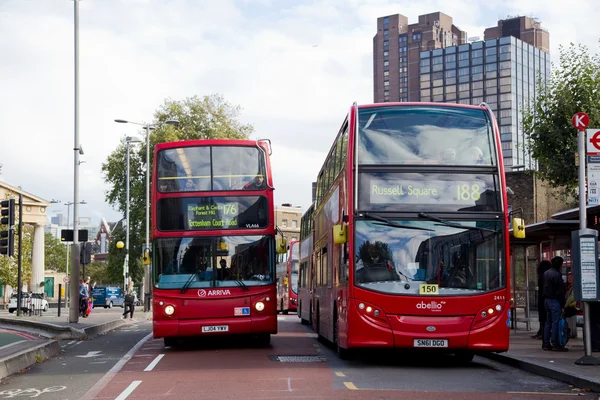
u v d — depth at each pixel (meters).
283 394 11.18
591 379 11.84
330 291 18.67
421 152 15.04
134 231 79.94
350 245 14.73
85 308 42.28
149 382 13.01
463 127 15.22
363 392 11.35
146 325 36.81
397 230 14.73
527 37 198.75
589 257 14.24
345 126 16.09
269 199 19.80
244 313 19.34
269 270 19.53
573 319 20.61
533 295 43.50
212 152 19.86
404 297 14.46
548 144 32.69
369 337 14.45
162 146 19.83
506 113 182.25
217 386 12.24
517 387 12.04
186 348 20.69
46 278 108.75
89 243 31.77
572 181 32.38
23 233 68.12
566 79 32.53
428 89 194.50
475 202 14.85
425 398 10.73
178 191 19.62
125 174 80.25
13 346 19.31
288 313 52.75
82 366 16.39
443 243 14.66
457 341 14.41
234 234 19.55
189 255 19.42
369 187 14.87
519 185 52.12
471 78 187.50
